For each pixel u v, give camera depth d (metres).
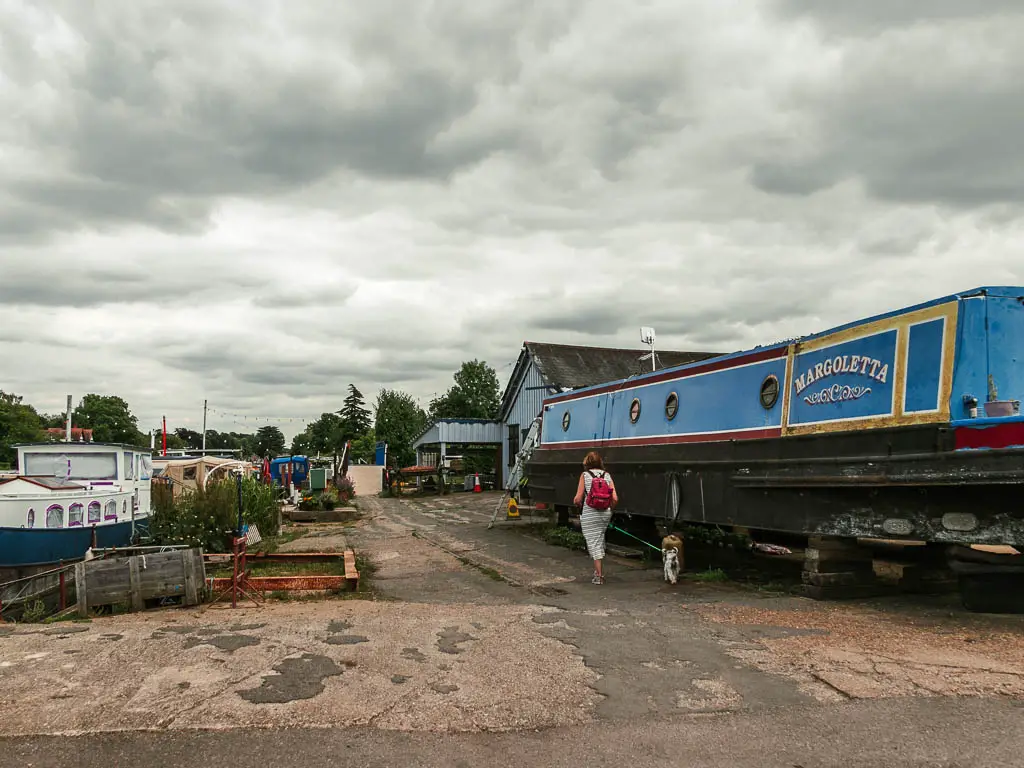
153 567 8.53
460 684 5.24
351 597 9.41
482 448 41.12
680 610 7.91
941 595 8.49
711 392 11.79
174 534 15.62
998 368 7.48
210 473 23.44
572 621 7.22
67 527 13.64
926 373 7.90
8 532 12.95
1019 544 7.08
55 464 15.37
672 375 13.01
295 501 29.39
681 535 13.48
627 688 5.18
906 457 7.73
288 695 4.94
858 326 8.91
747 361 11.00
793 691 5.05
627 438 14.30
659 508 12.66
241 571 9.45
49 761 3.94
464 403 66.31
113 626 6.96
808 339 9.76
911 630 6.69
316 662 5.68
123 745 4.15
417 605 8.34
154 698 4.85
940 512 7.60
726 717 4.62
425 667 5.61
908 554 9.26
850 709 4.68
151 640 6.30
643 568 11.72
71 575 13.08
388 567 12.60
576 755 4.11
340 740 4.27
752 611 7.78
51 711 4.61
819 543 8.76
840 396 9.05
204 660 5.70
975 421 7.23
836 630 6.78
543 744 4.25
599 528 10.27
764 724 4.49
